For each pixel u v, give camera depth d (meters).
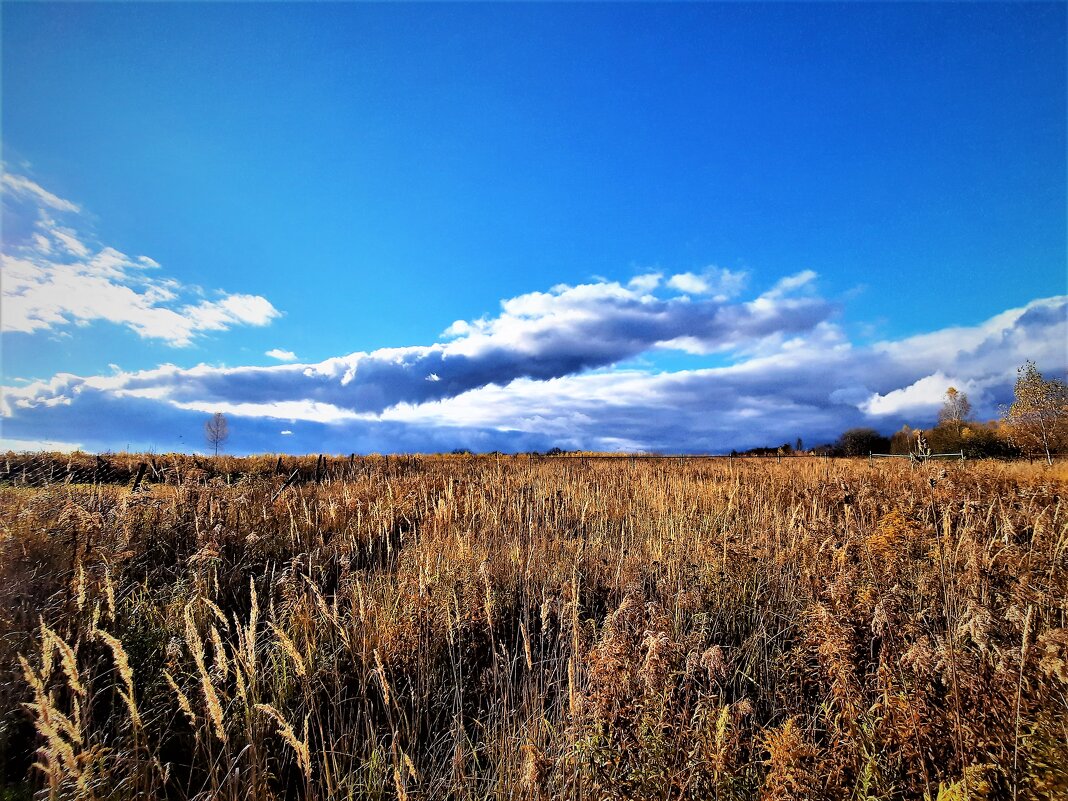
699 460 22.94
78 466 12.16
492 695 4.20
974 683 2.82
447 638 4.73
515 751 3.42
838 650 3.17
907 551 5.44
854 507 8.82
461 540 6.91
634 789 2.49
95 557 5.69
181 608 4.98
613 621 3.23
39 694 2.74
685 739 2.66
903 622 3.69
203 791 3.08
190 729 3.62
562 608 4.78
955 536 5.97
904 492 9.55
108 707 3.85
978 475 11.30
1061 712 2.68
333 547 7.08
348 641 4.44
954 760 2.60
